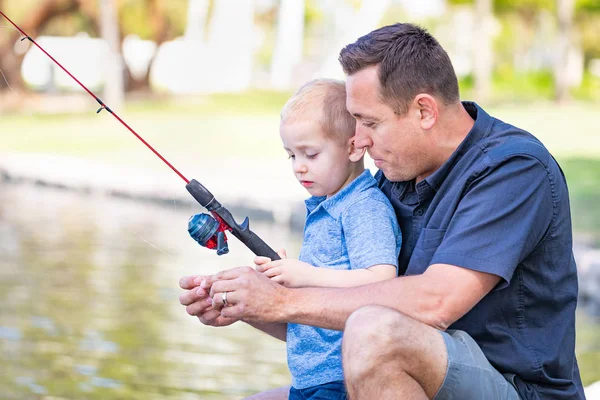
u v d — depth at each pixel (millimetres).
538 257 3004
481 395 2818
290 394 3285
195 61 38469
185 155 19531
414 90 3059
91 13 31328
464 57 50031
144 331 6855
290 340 3293
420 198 3180
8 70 31062
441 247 2967
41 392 5480
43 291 8219
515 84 43188
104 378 5691
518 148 2996
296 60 39781
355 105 3141
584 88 43688
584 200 14031
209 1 40094
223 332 6867
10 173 17922
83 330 6867
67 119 27828
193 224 3248
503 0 41438
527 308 3014
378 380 2691
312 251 3314
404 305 2879
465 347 2838
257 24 47875
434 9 48094
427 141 3105
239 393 5480
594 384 4418
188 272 9055
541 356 3004
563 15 36031
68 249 10398
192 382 5684
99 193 15648
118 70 30891
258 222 12469
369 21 31422
